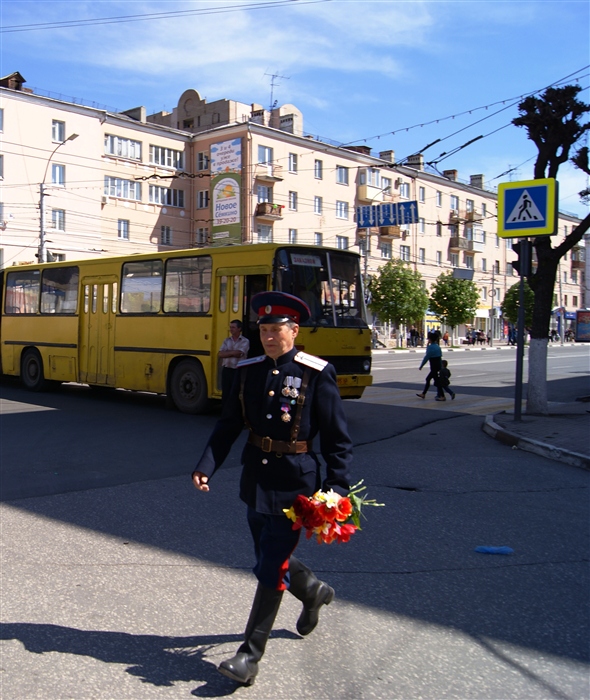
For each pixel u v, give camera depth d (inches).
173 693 135.5
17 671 143.2
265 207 1879.9
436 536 234.2
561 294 3277.6
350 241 2174.0
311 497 137.1
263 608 138.7
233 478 316.2
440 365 629.6
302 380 143.3
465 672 144.9
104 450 378.6
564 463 353.4
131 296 573.0
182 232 1973.4
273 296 145.6
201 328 512.4
